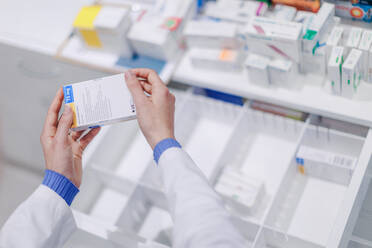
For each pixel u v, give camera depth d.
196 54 1.49
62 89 1.08
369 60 1.29
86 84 1.07
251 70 1.39
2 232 0.92
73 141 1.04
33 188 1.99
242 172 1.52
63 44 1.66
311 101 1.38
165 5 1.56
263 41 1.34
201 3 1.59
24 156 2.04
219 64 1.48
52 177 0.95
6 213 1.97
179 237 0.85
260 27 1.33
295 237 1.34
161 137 0.93
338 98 1.37
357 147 1.44
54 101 1.07
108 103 1.04
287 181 1.45
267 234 1.38
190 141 1.67
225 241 0.83
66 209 0.96
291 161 1.42
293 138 1.55
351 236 1.37
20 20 1.75
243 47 1.49
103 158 1.59
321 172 1.45
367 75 1.35
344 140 1.44
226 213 0.87
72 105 1.05
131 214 1.53
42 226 0.93
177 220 0.86
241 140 1.61
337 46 1.30
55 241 0.98
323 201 1.44
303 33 1.32
